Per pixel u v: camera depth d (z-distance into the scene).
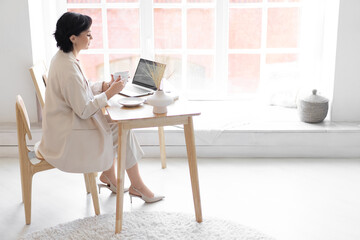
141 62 3.40
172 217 3.03
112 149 3.00
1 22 3.97
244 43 4.52
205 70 4.59
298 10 4.43
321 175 3.71
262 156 4.07
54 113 2.85
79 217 3.11
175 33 4.48
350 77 4.08
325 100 4.07
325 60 4.32
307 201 3.29
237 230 2.87
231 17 4.46
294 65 4.56
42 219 3.08
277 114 4.34
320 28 4.37
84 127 2.85
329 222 3.02
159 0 4.39
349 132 3.97
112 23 4.44
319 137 3.99
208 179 3.64
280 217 3.08
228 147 4.05
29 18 3.97
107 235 2.83
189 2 4.41
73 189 3.51
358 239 2.82
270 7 4.43
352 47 4.02
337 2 3.97
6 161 4.00
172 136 4.02
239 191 3.44
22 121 2.89
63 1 4.36
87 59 4.52
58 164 2.88
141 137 4.02
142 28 4.43
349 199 3.32
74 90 2.76
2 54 4.05
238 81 4.63
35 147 3.12
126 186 3.52
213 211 3.16
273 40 4.51
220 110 4.41
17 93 4.14
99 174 3.79
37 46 4.18
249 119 4.20
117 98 3.14
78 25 2.79
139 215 3.05
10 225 3.01
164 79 3.57
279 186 3.52
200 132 3.98
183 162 3.97
